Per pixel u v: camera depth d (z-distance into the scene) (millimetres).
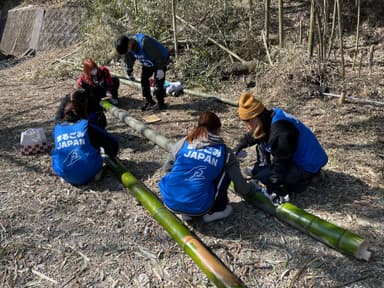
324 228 3119
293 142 3457
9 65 11562
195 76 7133
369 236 3211
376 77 6102
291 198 3730
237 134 5145
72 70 8711
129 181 3965
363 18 7691
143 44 5594
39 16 13227
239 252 3148
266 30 7086
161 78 5816
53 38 12523
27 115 6246
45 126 5770
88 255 3217
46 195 4008
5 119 6113
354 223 3363
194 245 3047
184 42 7922
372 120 5145
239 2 8539
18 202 3904
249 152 4664
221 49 7434
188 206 3234
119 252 3234
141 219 3598
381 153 4402
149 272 3021
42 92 7465
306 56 6289
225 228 3418
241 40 7461
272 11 8398
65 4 13109
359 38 7371
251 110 3400
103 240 3371
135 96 6801
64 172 4008
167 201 3320
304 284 2816
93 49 8938
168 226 3299
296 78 6117
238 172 3354
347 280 2822
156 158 4688
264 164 3879
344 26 7711
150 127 5473
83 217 3662
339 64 6539
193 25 7984
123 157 4738
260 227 3404
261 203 3553
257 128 3479
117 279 2971
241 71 6934
